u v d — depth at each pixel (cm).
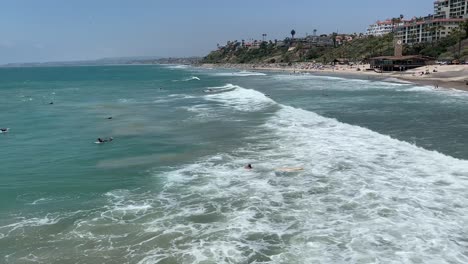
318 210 1406
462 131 2570
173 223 1335
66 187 1747
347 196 1523
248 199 1530
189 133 2845
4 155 2334
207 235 1241
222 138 2631
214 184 1720
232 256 1111
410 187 1590
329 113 3519
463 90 5234
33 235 1277
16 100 5672
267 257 1102
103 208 1490
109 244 1202
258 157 2130
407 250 1114
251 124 3094
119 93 6656
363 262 1059
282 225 1298
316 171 1844
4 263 1110
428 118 3112
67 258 1130
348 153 2128
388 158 2008
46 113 4169
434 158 1973
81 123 3456
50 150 2448
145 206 1495
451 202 1433
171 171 1934
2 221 1389
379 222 1291
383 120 3084
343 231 1240
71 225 1345
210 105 4456
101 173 1938
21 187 1759
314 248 1142
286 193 1582
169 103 4834
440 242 1155
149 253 1141
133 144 2545
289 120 3203
